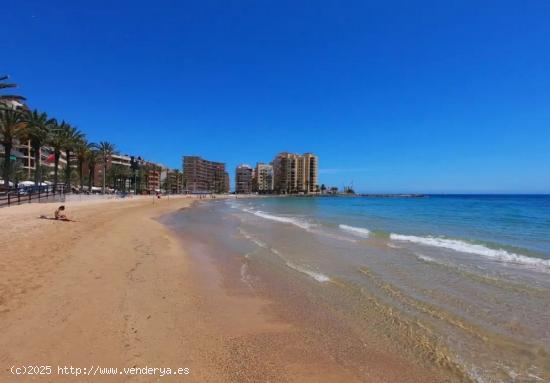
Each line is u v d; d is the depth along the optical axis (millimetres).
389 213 41875
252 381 4316
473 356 5105
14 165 54781
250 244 15844
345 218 33125
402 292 8141
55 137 45156
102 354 4598
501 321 6359
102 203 45062
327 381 4418
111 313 6055
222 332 5809
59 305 6141
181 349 5020
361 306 7238
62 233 14359
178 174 171375
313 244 15695
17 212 22156
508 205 63406
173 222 27906
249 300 7629
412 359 5023
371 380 4484
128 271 9219
